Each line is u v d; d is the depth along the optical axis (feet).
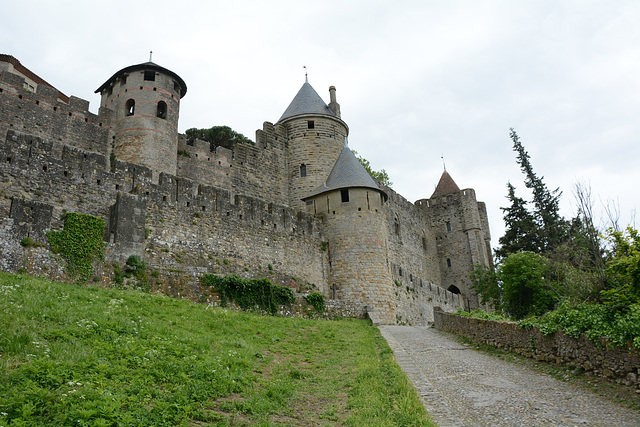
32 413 24.43
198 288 80.38
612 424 30.42
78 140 111.45
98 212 80.48
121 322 45.21
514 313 102.89
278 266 108.27
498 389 40.19
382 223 125.18
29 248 63.10
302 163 156.87
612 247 66.03
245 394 35.27
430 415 32.24
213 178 134.62
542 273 101.45
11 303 42.27
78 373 30.40
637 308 41.96
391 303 117.70
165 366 36.17
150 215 86.43
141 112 118.52
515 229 170.40
